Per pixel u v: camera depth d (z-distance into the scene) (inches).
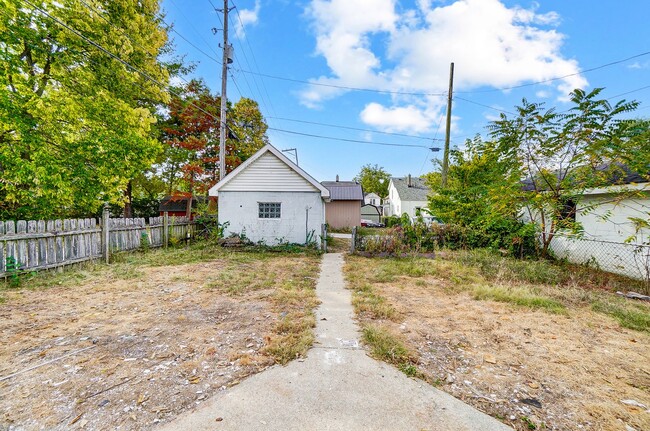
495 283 223.5
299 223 434.6
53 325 139.5
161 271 261.0
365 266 298.7
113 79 356.2
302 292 199.5
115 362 106.7
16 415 77.5
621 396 89.9
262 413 80.3
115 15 364.8
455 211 405.4
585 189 268.2
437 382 96.7
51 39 309.4
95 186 328.8
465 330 140.0
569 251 313.9
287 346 118.7
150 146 364.8
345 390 91.6
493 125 299.1
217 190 430.6
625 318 153.9
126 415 78.7
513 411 82.4
